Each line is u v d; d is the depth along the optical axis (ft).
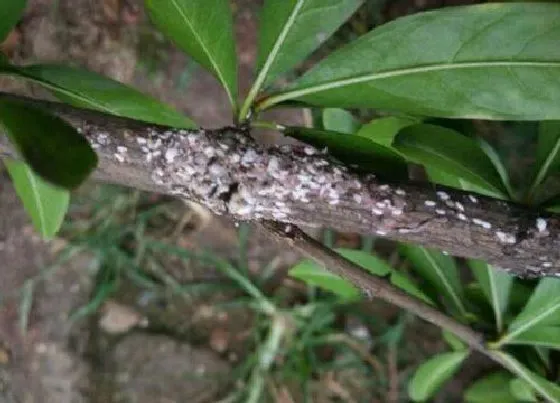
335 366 1.14
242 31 1.10
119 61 1.10
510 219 0.43
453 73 0.41
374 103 0.42
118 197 1.13
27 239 1.12
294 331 1.14
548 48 0.40
